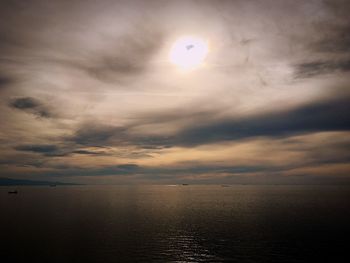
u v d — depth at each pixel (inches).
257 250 3351.4
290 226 4805.6
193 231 4569.4
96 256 3174.2
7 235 4227.4
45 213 6919.3
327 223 5027.1
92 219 5944.9
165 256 3181.6
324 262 2891.2
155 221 5684.1
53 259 3063.5
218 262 2972.4
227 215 6530.5
